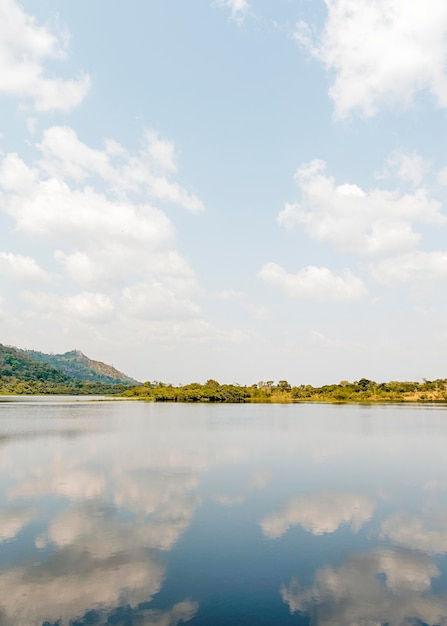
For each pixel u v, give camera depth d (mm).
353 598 16500
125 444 55625
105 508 27172
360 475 37719
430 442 59625
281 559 19859
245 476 36844
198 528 23750
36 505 27734
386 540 22312
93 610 15555
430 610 15711
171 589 17047
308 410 140000
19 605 15828
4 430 71188
